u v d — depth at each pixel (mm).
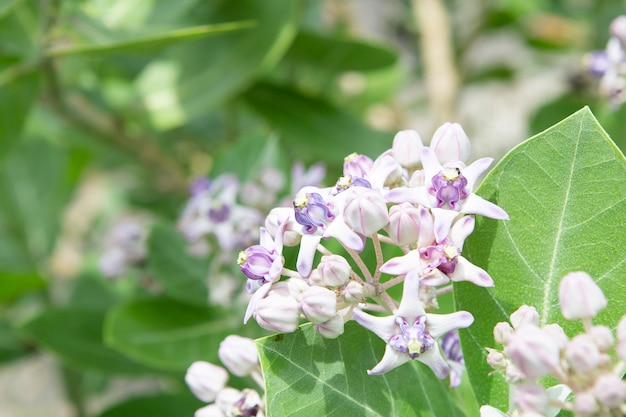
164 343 830
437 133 613
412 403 606
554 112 1084
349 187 602
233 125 1149
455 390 648
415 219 588
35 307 1242
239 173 866
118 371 930
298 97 1046
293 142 1015
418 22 1266
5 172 1254
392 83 1241
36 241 1270
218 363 820
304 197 590
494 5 1324
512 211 607
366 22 1563
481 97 1601
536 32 1414
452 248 580
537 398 550
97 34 888
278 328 587
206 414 646
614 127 758
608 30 1245
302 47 1035
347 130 1030
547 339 543
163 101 1024
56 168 1270
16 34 878
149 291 1043
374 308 605
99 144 1204
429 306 604
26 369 1670
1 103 886
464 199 589
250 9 975
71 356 928
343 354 597
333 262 592
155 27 948
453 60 1362
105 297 1182
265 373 587
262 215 829
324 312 583
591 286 553
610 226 599
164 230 858
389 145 1027
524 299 608
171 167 1140
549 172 604
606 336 550
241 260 601
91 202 1795
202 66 1011
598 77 772
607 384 535
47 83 939
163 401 843
